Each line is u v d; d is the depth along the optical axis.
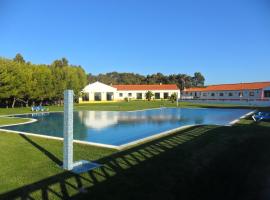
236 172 7.37
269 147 10.06
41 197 5.71
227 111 32.34
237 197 5.86
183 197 5.82
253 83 60.81
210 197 5.86
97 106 43.66
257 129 14.30
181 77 103.81
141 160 8.45
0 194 5.84
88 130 17.48
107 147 10.47
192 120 23.02
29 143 11.30
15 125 19.48
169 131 14.09
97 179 6.79
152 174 7.14
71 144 7.64
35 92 39.16
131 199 5.65
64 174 7.18
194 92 69.50
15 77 35.06
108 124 20.59
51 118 25.19
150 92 67.81
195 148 9.91
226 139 11.50
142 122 21.78
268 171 7.45
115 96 67.88
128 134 15.81
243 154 9.13
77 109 36.50
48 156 9.05
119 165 7.95
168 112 32.06
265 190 6.22
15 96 36.62
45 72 41.31
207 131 13.73
